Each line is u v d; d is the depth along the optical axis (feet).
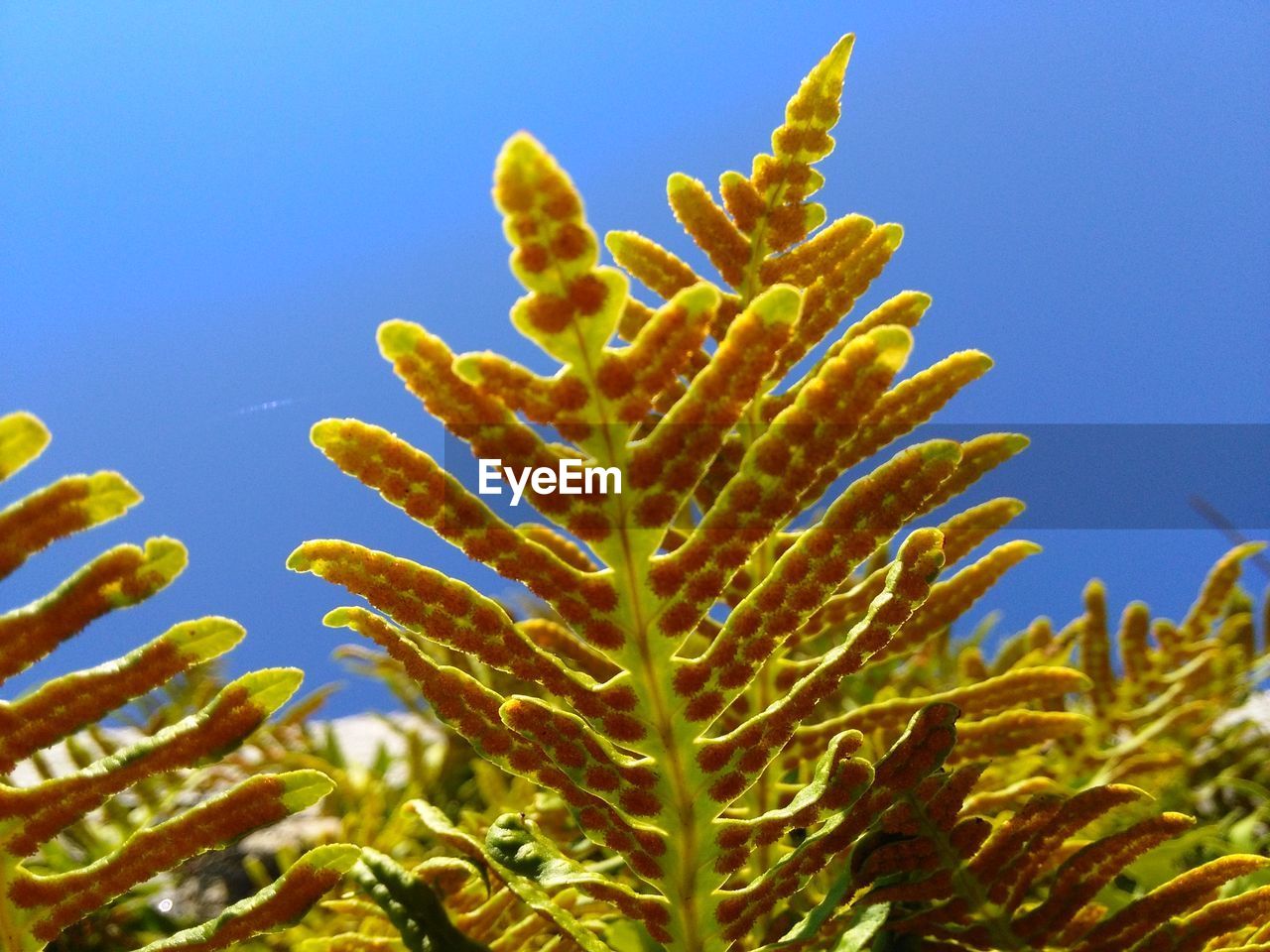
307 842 1.44
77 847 1.55
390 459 0.71
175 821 0.73
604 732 0.75
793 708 0.75
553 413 0.70
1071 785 1.30
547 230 0.66
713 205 0.92
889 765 0.77
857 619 1.04
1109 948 0.83
